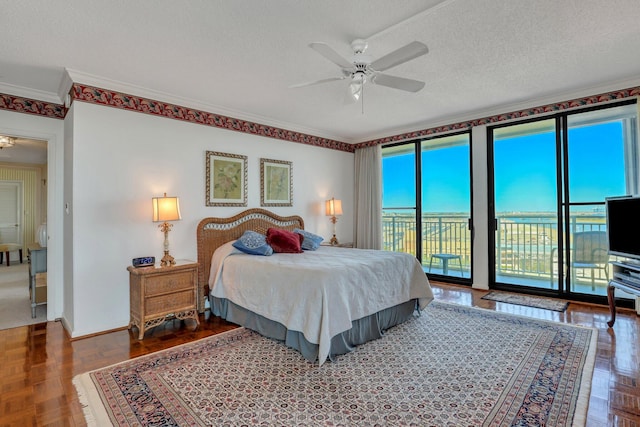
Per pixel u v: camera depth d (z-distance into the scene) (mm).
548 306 3836
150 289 3137
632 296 3715
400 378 2254
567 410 1845
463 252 5113
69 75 3068
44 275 4027
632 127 3662
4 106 3359
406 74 3250
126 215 3449
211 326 3418
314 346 2518
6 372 2396
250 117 4566
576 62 3016
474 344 2799
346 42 2572
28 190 8039
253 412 1885
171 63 2932
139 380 2264
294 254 3789
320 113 4527
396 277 3312
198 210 4023
